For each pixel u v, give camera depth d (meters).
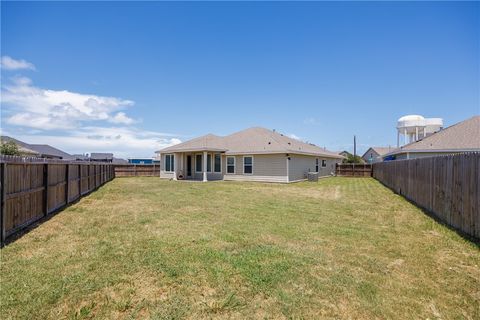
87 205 8.63
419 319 2.52
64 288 2.98
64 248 4.34
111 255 4.01
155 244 4.54
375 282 3.25
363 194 12.38
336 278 3.33
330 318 2.51
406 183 11.26
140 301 2.75
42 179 6.68
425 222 6.57
